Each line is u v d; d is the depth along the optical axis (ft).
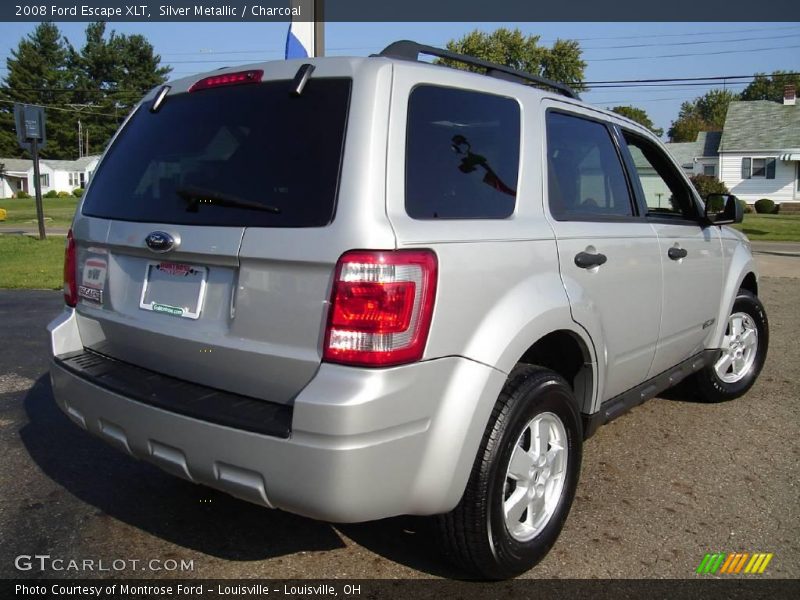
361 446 7.36
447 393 8.07
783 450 13.97
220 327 8.45
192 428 8.02
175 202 9.07
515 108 10.02
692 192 14.47
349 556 10.05
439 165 8.54
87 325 10.32
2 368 19.53
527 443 9.53
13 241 58.54
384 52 9.38
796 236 73.15
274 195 8.16
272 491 7.63
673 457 13.60
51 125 237.25
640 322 11.94
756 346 17.39
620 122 12.66
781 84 278.05
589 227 10.64
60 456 13.46
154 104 10.28
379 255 7.45
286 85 8.73
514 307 8.78
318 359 7.60
